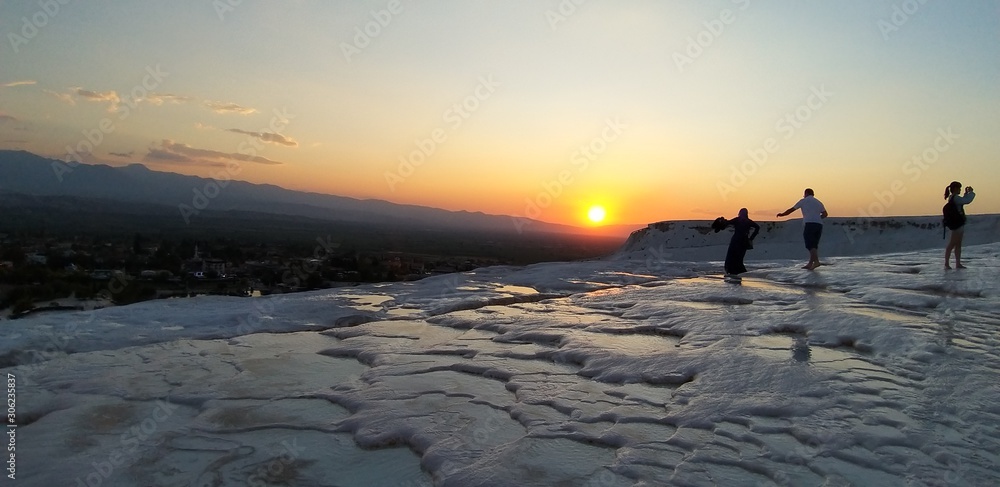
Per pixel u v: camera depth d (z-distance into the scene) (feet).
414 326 32.76
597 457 14.66
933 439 14.88
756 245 129.29
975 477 12.91
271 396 20.29
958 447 14.42
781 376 20.33
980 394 18.21
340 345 27.94
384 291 46.75
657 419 17.02
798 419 16.48
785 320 29.40
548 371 22.76
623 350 24.85
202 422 17.80
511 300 42.06
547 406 18.58
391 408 18.62
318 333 31.55
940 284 39.01
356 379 22.36
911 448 14.48
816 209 51.67
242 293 50.14
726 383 19.85
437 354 25.93
